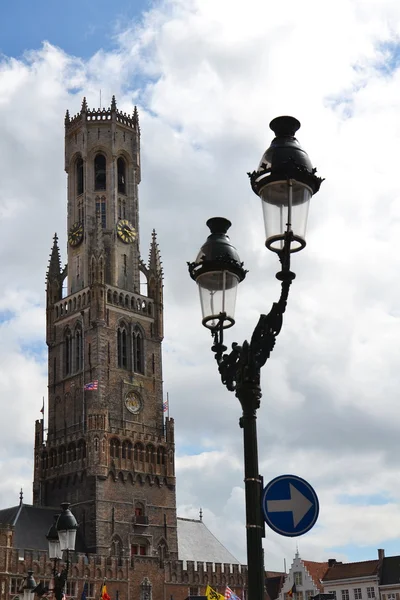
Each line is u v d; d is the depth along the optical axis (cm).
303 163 1789
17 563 11694
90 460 13338
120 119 16138
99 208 15575
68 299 14938
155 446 14200
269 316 1905
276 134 1889
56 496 13750
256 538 1900
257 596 1848
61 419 14275
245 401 1984
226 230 2202
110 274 15050
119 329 14575
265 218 1816
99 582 12525
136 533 13375
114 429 13725
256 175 1820
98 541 12825
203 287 2128
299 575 15138
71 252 15512
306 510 1988
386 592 14062
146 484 13838
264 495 1994
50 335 15025
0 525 11681
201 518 16062
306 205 1809
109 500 13225
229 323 2122
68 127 16288
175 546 13862
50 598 11756
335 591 14638
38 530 12719
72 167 16025
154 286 15388
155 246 15750
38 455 14125
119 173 16062
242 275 2144
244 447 1967
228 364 2097
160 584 13338
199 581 13912
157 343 15075
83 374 14162
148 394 14562
